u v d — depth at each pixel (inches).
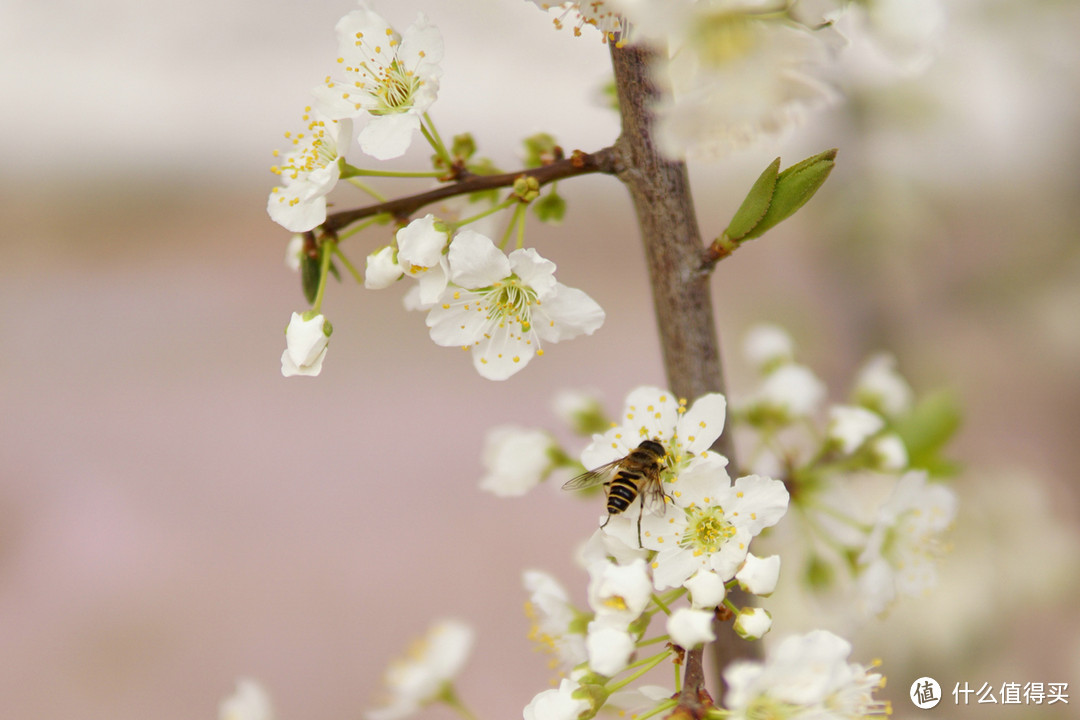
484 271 12.0
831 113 20.4
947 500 13.5
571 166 12.1
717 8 11.0
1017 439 22.9
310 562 36.5
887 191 21.4
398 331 53.2
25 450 43.6
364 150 12.1
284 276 59.3
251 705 14.4
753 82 11.0
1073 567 18.0
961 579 17.1
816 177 11.9
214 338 52.7
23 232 59.0
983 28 21.2
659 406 12.1
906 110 21.0
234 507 39.9
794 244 23.0
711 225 21.5
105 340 51.8
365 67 12.2
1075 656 17.2
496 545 36.8
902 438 13.8
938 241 22.2
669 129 11.1
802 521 13.6
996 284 22.3
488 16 22.3
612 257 54.6
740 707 11.2
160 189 58.7
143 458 43.1
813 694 11.2
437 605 34.0
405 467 41.9
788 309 21.7
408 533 37.8
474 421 44.8
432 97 12.1
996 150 22.3
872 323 21.1
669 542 11.7
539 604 12.7
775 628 15.2
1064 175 22.2
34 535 38.6
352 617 33.9
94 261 60.0
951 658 16.6
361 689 31.4
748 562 11.5
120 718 30.8
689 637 11.2
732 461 12.5
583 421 14.2
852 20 11.9
